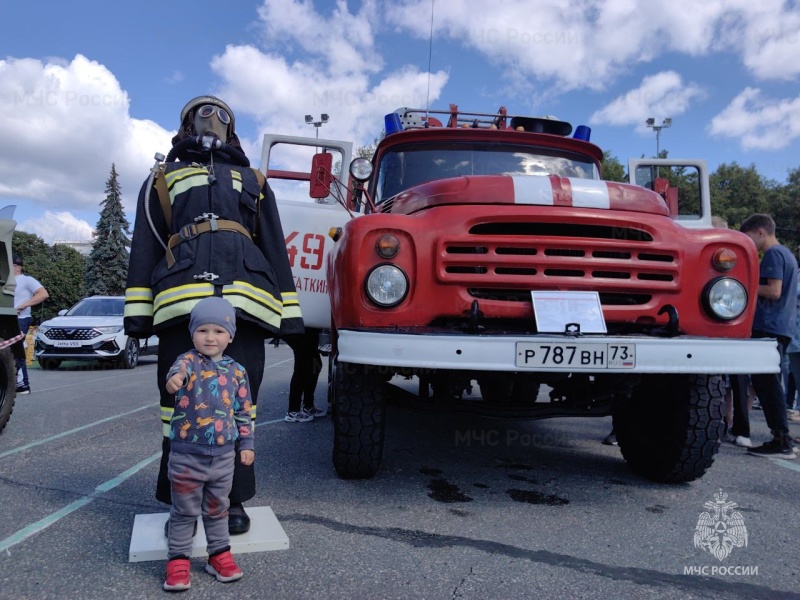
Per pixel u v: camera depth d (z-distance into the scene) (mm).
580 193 3617
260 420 6281
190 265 2730
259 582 2508
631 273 3584
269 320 2848
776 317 5133
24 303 8719
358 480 4027
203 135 3006
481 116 5941
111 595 2389
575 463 4723
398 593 2434
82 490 3740
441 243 3479
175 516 2477
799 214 51500
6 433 5602
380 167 5402
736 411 5449
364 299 3496
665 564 2793
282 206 5723
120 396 8414
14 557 2734
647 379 4047
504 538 3066
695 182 5719
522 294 3572
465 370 3434
